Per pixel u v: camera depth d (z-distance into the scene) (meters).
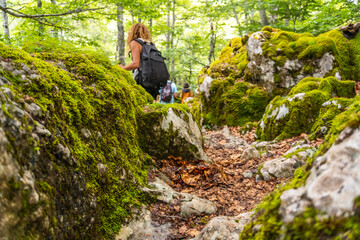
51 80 1.84
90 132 2.05
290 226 0.96
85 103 2.14
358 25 7.62
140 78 3.97
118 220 1.99
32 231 1.11
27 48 2.72
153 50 3.78
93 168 1.87
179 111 3.62
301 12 9.33
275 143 4.90
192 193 2.81
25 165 1.16
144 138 3.24
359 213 0.83
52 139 1.43
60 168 1.46
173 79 18.91
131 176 2.40
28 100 1.38
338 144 1.00
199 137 4.16
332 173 0.95
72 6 5.78
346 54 7.25
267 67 7.37
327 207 0.89
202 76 9.73
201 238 1.91
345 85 5.63
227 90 7.78
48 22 4.79
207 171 3.20
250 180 3.36
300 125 5.04
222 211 2.53
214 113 7.95
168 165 3.19
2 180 1.00
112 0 5.71
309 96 5.09
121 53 11.66
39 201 1.18
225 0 11.04
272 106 5.76
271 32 8.06
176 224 2.21
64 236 1.36
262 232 1.07
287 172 3.30
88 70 2.52
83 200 1.64
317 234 0.88
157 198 2.41
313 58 6.93
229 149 5.24
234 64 8.45
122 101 2.74
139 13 6.59
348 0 8.63
